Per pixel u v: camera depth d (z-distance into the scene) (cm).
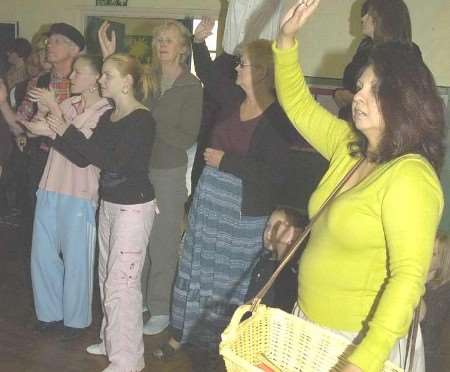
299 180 349
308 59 361
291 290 224
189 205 295
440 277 208
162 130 269
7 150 303
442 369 233
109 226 232
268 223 233
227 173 232
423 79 116
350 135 141
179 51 274
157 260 280
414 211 108
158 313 286
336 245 128
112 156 221
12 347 260
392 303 103
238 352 123
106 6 421
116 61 225
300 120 155
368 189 119
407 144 117
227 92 263
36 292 268
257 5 274
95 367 248
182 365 255
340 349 125
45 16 438
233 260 237
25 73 425
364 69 120
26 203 423
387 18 224
